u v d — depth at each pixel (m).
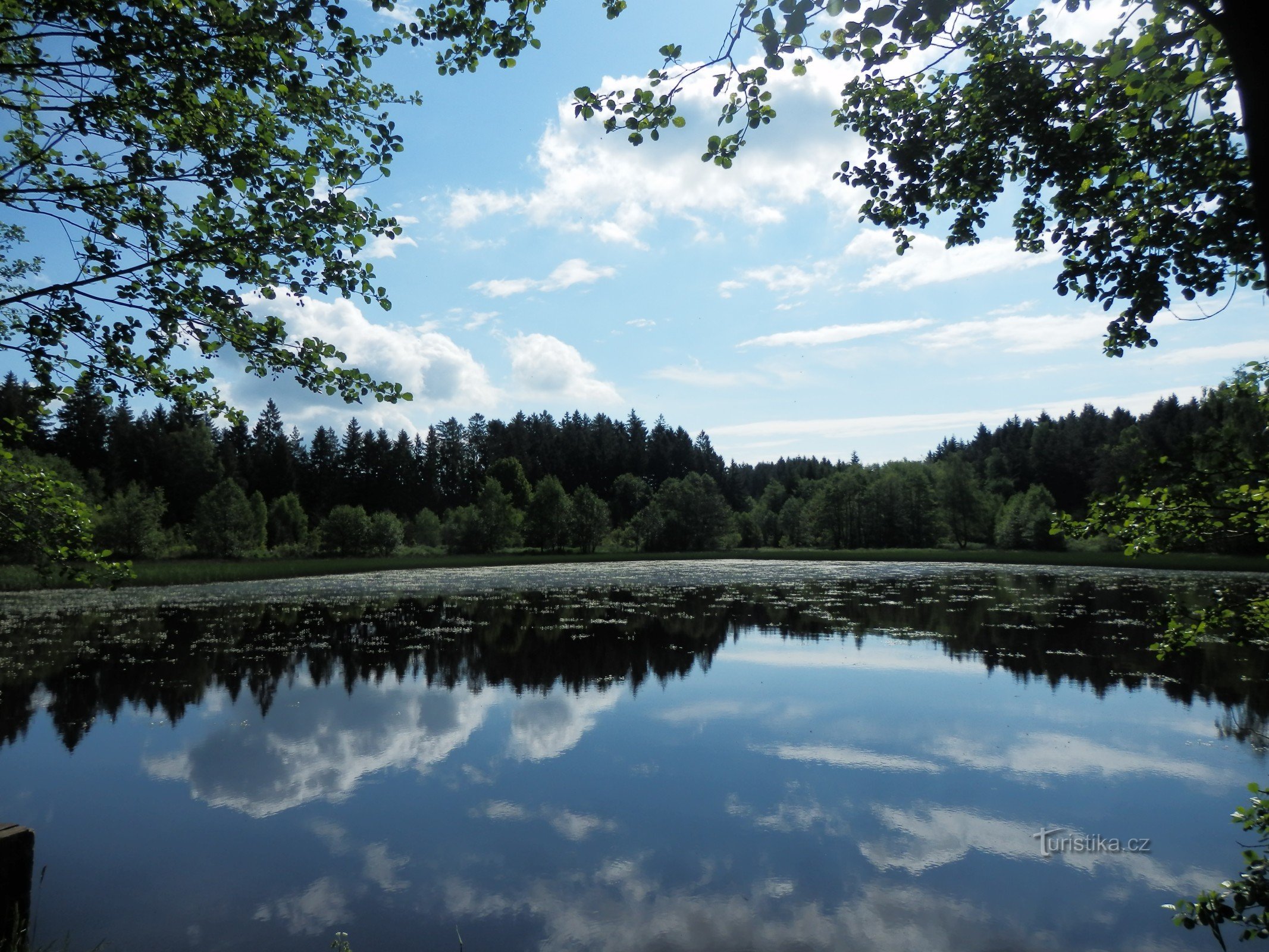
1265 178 2.32
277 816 8.70
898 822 8.48
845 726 11.95
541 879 7.26
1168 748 10.82
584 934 6.36
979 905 6.78
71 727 12.05
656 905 6.81
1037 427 102.56
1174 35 4.02
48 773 10.05
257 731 11.82
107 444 75.56
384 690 14.45
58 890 7.08
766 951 6.09
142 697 13.87
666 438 111.19
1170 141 4.64
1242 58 2.37
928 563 52.97
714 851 7.81
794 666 16.44
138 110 5.10
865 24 3.62
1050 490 90.12
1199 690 14.15
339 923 6.52
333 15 4.99
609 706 13.22
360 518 63.81
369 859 7.68
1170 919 6.53
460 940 6.26
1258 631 5.09
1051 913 6.65
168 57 4.89
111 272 5.23
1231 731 11.59
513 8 5.11
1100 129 4.78
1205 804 8.85
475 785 9.58
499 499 68.88
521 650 18.34
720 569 47.97
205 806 8.96
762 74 4.27
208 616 24.64
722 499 74.38
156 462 75.69
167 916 6.62
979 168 5.23
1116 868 7.41
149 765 10.31
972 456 113.12
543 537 71.50
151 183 5.38
